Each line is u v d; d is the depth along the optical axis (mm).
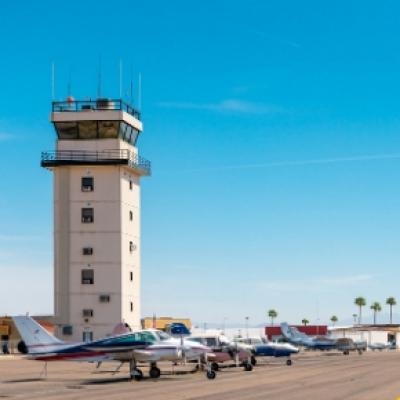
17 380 50531
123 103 94375
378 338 179375
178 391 37750
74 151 93500
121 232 93062
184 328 77688
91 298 92375
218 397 33938
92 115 92750
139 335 48812
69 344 50094
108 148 93312
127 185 95250
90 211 93312
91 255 92812
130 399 33500
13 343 100500
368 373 54469
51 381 49125
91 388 41906
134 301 95688
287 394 35281
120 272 92438
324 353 126312
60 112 93375
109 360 48906
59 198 93688
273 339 116875
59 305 92625
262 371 58531
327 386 40438
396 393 35281
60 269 93062
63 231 93375
